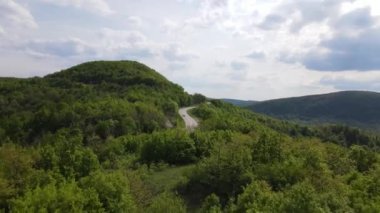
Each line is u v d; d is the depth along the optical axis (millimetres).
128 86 160625
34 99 137625
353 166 44781
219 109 140500
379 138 150000
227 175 39188
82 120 99625
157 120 105188
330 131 150250
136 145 69750
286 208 25000
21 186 32281
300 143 48625
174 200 33406
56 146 46406
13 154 35438
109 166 55969
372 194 31688
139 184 37281
